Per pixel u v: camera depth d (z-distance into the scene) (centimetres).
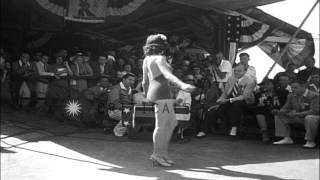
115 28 1567
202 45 1195
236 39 1158
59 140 723
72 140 726
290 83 873
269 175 536
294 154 677
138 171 533
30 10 1474
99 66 1066
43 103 998
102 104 899
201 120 836
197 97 873
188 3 1036
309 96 764
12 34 1517
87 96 906
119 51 1311
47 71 1027
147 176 509
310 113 744
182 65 1010
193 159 617
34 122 890
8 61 1183
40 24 1515
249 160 623
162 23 1410
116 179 493
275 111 777
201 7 1070
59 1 1007
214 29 1167
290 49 1480
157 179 496
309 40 1445
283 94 822
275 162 613
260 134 846
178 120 757
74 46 1611
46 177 494
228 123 857
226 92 844
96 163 569
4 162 562
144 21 1421
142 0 1029
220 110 852
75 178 493
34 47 1545
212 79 910
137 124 747
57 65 1038
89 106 901
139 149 672
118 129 786
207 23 1168
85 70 1031
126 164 569
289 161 622
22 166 543
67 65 1023
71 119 898
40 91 1005
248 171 554
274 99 819
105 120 842
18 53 1453
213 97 860
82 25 1549
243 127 827
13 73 1045
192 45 1303
